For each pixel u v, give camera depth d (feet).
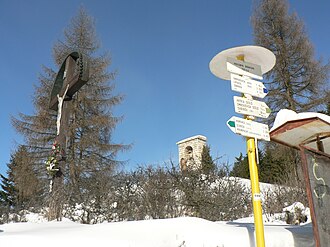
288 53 69.87
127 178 33.19
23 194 48.91
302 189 39.96
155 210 30.68
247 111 12.01
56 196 22.59
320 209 12.17
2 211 27.68
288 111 14.11
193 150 66.28
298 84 68.49
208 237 12.94
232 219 31.89
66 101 23.89
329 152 16.33
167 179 32.58
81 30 63.36
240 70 12.57
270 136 13.74
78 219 28.60
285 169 57.11
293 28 71.72
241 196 34.73
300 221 27.84
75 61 24.26
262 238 11.02
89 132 56.39
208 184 33.37
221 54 12.94
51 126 55.67
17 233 12.51
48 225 16.21
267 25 73.97
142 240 12.34
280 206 37.11
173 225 13.75
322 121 12.99
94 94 59.88
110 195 31.14
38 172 51.67
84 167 51.98
